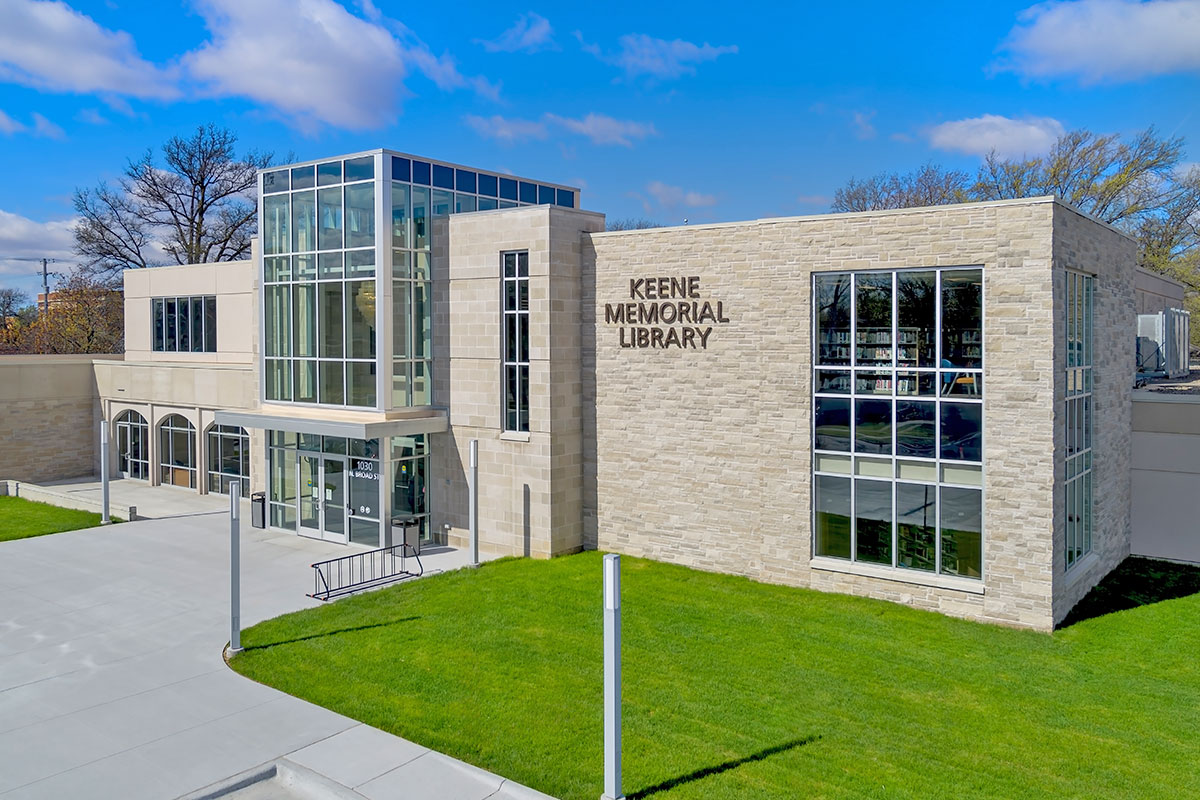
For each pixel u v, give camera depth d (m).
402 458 23.31
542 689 13.87
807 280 18.86
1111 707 13.26
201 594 19.25
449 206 24.41
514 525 22.50
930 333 17.50
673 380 21.03
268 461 25.73
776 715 12.90
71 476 37.19
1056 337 16.39
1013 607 16.84
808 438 19.06
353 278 23.06
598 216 23.00
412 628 16.81
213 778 11.23
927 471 17.75
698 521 20.86
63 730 12.62
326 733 12.45
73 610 18.14
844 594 18.77
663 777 11.08
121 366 36.06
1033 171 50.56
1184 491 22.36
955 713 13.00
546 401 21.70
